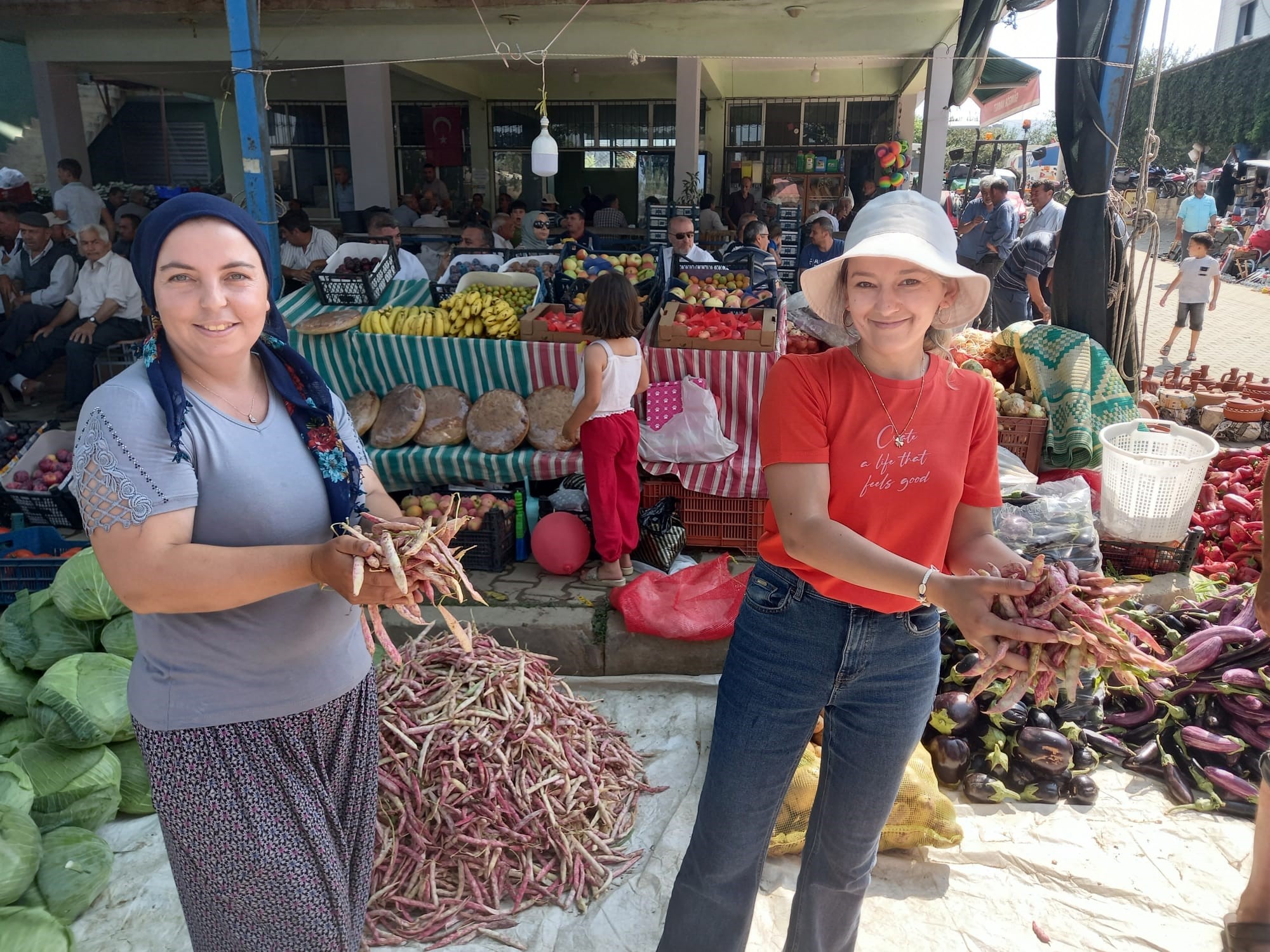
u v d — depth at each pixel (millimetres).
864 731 1781
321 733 1642
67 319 6832
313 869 1572
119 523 1343
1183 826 2875
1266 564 2094
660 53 9086
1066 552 3480
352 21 8984
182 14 8680
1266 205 18297
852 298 1611
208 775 1510
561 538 3996
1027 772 2984
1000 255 8820
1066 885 2627
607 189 15203
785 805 2680
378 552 1317
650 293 5527
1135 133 27578
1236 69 21922
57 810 2625
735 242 8688
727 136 15266
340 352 4812
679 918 1928
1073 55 4836
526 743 2725
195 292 1355
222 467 1452
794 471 1646
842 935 2002
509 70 13227
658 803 2938
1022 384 5027
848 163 15062
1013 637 1403
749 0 8031
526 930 2449
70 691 2717
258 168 4426
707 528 4461
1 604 3709
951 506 1704
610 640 3609
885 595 1669
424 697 2785
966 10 7102
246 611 1515
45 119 10219
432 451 4539
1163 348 11031
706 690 3527
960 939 2426
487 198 15141
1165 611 3611
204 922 1609
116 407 1357
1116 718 3246
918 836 2662
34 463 4527
